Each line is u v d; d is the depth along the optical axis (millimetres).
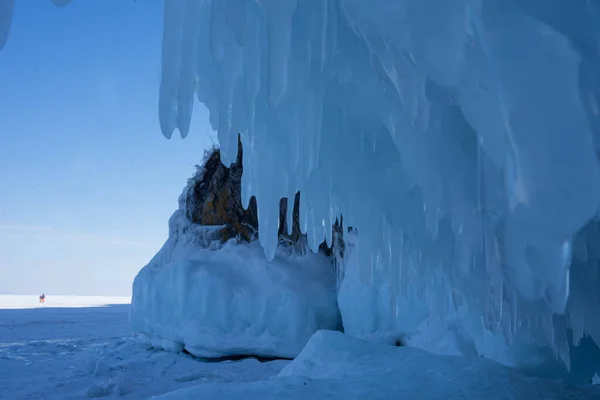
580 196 1682
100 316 22484
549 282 1792
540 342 4992
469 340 7312
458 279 4699
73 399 6574
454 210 3053
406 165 3086
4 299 46062
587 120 1668
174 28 2566
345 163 3967
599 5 1775
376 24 2018
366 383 4523
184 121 2582
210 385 4402
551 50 1699
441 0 1870
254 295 10148
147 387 7352
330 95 3436
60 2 2094
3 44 1796
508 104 1744
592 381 6141
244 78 2910
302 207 4586
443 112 2865
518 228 1878
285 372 5820
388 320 9125
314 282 10602
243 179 3939
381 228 4602
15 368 8875
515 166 1790
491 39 1752
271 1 2324
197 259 11219
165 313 10648
